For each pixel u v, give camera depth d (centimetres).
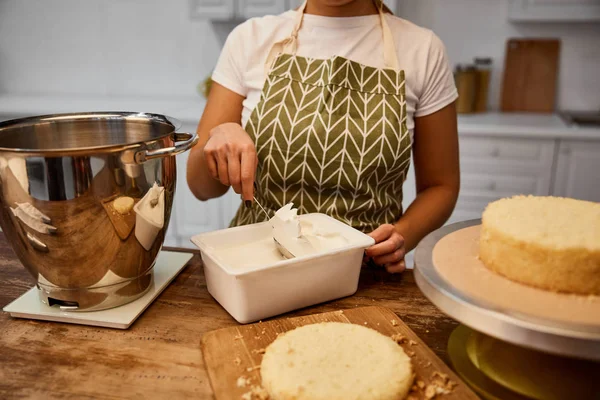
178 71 293
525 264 62
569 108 267
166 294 85
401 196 125
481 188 231
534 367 65
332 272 80
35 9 293
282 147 110
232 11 247
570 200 77
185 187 253
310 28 114
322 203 114
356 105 108
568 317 55
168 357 68
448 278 64
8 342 71
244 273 71
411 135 117
